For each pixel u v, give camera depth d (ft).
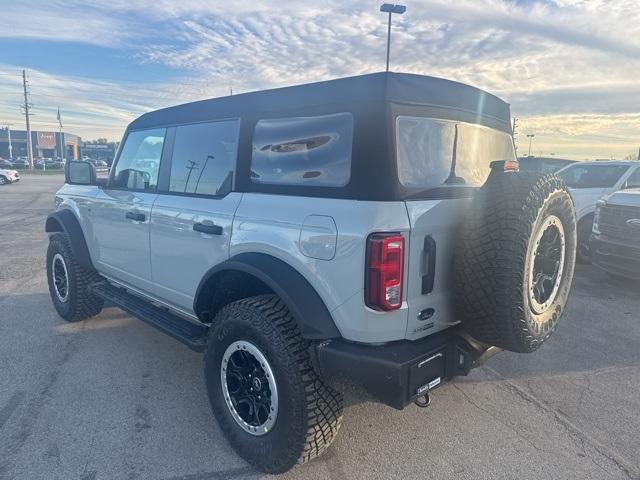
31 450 9.39
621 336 16.15
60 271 16.66
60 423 10.35
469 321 8.21
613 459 9.50
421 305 7.97
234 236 9.47
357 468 9.09
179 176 11.58
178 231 11.10
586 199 27.37
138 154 13.21
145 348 14.48
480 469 9.12
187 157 11.35
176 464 9.12
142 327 16.29
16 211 53.01
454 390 12.30
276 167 9.10
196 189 10.99
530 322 8.09
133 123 13.66
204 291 10.12
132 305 13.05
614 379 13.01
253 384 9.02
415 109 8.18
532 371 13.47
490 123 10.33
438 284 8.25
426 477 8.87
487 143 10.25
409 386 7.63
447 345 8.31
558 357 14.42
